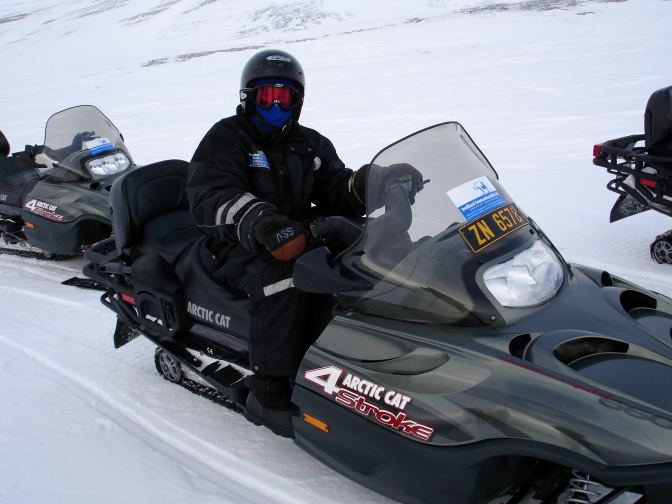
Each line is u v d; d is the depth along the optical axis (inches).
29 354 142.0
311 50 1235.9
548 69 667.4
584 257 178.2
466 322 77.3
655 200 178.7
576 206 226.1
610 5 1513.3
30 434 109.3
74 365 135.0
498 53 879.1
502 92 542.0
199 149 99.7
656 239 170.6
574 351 72.8
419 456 73.7
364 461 81.1
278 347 93.6
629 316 79.4
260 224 86.2
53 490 93.4
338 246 98.1
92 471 97.9
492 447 68.2
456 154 87.7
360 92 617.6
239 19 2947.8
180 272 117.5
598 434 62.7
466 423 70.1
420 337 78.5
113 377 128.9
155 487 93.2
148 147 422.0
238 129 100.6
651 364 70.5
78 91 914.1
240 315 105.3
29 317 164.7
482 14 1727.4
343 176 111.3
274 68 98.0
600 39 947.3
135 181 128.0
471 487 71.4
